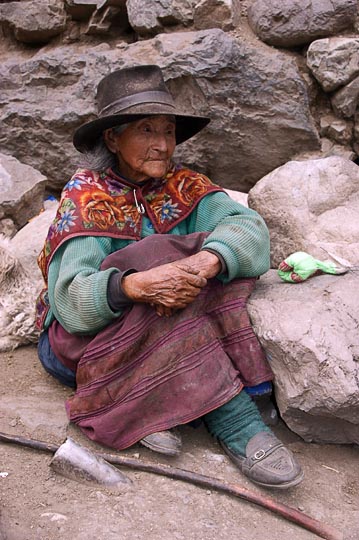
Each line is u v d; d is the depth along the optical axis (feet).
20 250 11.93
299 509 7.99
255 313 8.90
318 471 8.68
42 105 14.55
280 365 8.63
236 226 9.13
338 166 11.85
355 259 10.79
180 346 8.36
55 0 15.03
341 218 11.43
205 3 13.79
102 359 8.57
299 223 11.45
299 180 11.73
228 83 13.47
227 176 14.44
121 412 8.43
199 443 8.88
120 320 8.57
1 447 8.59
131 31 15.10
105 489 7.91
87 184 9.39
